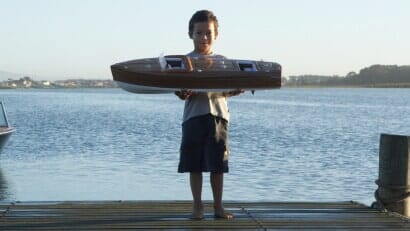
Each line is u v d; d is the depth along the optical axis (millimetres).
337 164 21438
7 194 14594
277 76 6137
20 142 28641
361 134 36469
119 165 20281
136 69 5910
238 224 5719
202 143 5730
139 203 6754
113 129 38469
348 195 15125
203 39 6059
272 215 6184
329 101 126562
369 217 6141
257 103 110938
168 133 35281
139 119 50844
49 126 40250
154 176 17531
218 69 5934
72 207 6492
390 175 6637
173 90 5820
